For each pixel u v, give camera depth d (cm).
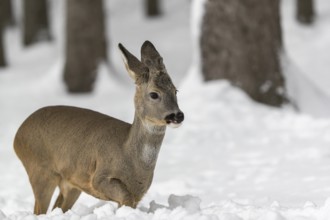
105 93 2777
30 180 1038
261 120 1906
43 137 1013
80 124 989
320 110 2102
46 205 1029
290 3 3934
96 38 2850
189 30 3984
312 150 1547
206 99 2017
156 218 849
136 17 4300
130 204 925
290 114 1939
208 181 1339
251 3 2064
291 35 3497
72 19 2850
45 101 2623
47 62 3525
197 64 2142
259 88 2062
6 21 4372
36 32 3841
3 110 2428
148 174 947
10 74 3303
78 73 2828
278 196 1150
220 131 1825
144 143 933
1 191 1355
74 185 998
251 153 1595
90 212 965
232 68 2075
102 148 952
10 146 1850
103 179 945
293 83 2108
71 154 981
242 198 1140
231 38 2073
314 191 1170
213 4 2092
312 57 3256
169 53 3628
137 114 932
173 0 4469
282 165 1439
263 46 2070
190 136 1798
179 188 1280
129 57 939
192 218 827
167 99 905
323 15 3694
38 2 3828
